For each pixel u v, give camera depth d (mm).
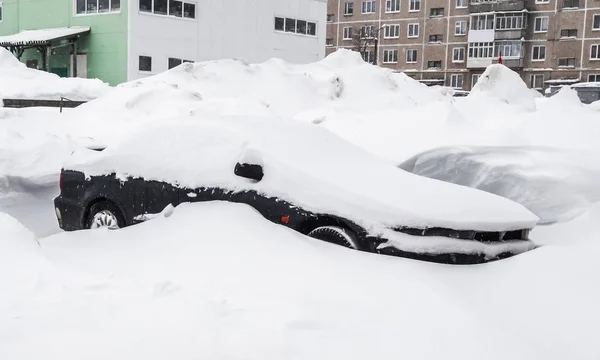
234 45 33938
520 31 61312
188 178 5266
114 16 29859
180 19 31250
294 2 36938
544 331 3363
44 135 10141
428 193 4836
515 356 3057
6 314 3381
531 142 7281
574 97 9117
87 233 5211
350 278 3920
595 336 3252
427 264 4262
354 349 3074
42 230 6863
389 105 15453
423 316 3432
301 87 16094
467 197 4906
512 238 4836
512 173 6277
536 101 15703
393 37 69750
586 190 5863
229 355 2990
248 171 5004
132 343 3088
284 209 4789
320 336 3189
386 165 5418
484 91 13617
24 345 3039
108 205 5801
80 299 3621
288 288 3779
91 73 31109
